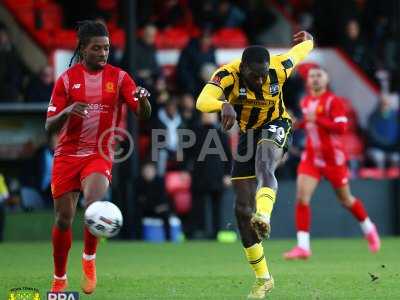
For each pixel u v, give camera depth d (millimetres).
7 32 58000
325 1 65812
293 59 26469
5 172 51094
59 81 24812
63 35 60688
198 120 53375
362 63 64688
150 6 62344
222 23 63250
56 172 24859
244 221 25797
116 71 25141
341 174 40625
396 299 25828
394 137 59938
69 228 24891
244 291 27781
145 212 51594
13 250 43562
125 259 39406
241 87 25484
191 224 52062
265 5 64062
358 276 31734
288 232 52562
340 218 53281
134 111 24953
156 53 58188
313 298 25875
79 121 24672
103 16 62281
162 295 26703
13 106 51156
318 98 40125
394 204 54000
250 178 25984
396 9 58250
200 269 34844
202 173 50844
